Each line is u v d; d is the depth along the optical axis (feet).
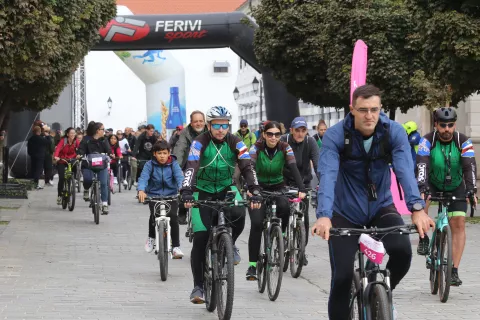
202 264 41.42
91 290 47.34
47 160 152.76
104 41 147.13
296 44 126.00
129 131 174.60
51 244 68.44
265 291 48.08
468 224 84.58
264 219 49.62
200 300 41.19
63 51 93.86
